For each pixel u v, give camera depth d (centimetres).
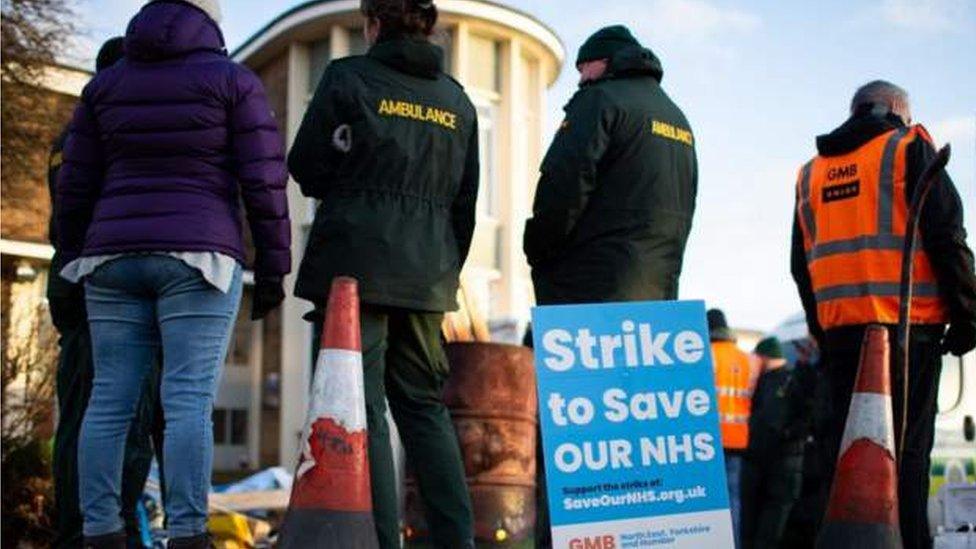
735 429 976
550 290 551
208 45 438
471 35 2456
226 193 434
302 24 2483
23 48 1797
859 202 569
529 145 2577
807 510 1014
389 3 498
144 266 420
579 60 577
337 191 486
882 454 471
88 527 422
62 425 548
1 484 820
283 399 2522
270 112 439
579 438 428
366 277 473
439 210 501
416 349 493
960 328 547
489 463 639
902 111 587
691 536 434
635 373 441
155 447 655
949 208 539
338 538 383
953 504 559
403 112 489
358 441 394
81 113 441
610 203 541
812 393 976
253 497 1154
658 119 553
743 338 1892
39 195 1969
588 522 421
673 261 557
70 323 552
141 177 426
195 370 418
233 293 429
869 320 560
